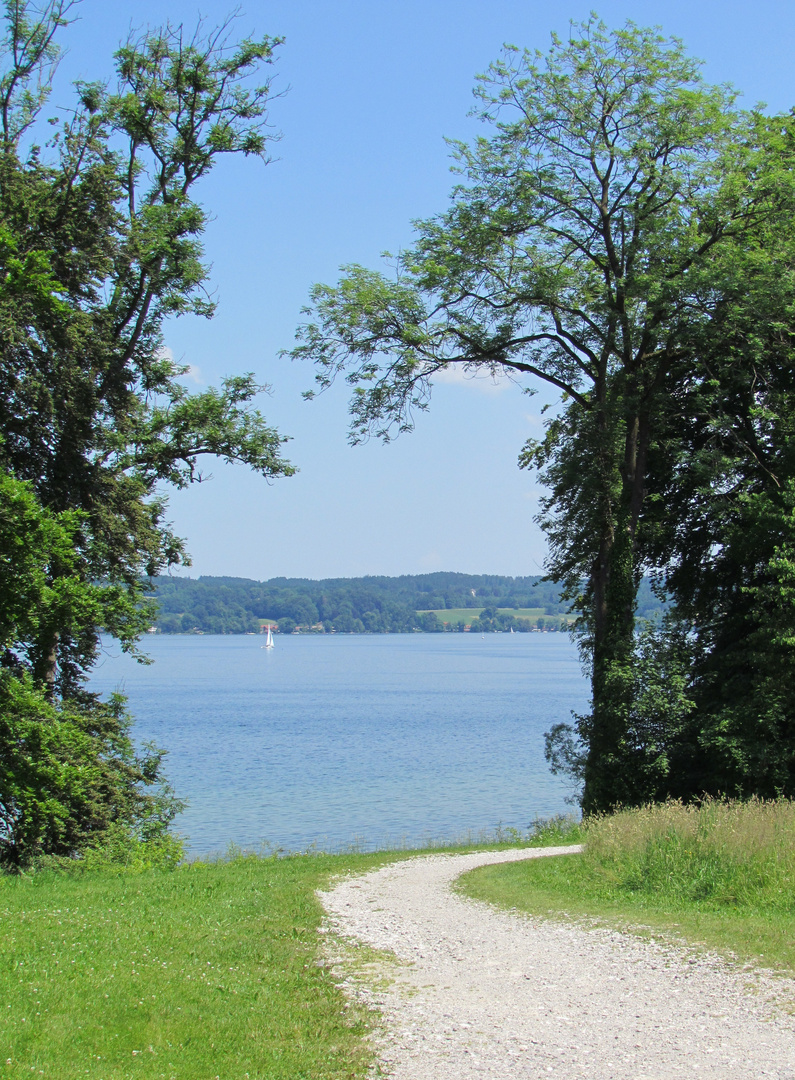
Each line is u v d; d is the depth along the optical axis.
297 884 15.34
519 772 45.41
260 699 92.81
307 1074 6.75
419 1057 7.02
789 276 23.89
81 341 21.45
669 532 29.50
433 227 27.20
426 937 11.06
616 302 26.17
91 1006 7.91
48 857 18.48
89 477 22.06
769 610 24.50
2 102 22.75
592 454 26.72
